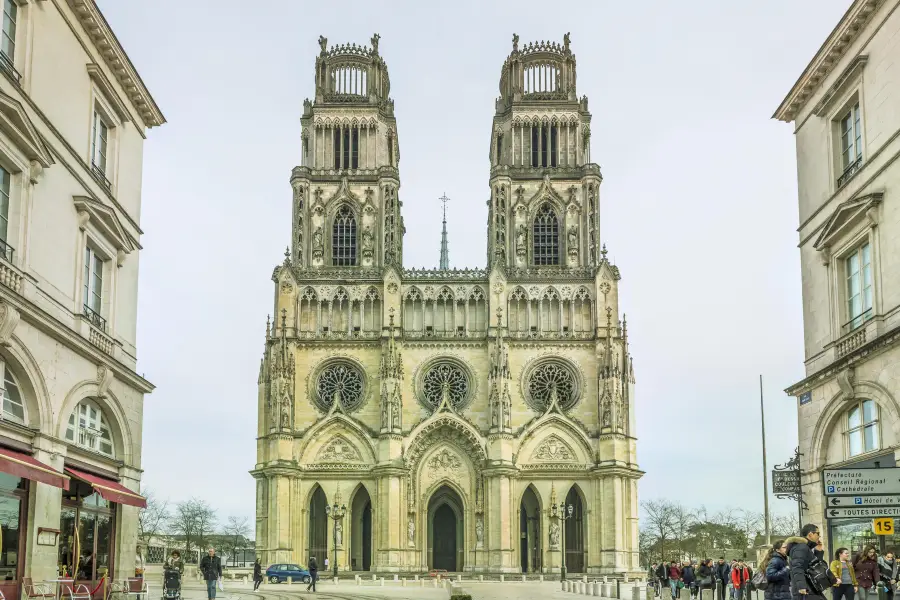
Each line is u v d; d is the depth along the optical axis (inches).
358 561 5570.9
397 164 6368.1
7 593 1844.2
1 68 1825.8
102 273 2439.7
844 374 2185.0
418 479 5502.0
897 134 2023.9
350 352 5610.2
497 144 6087.6
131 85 2556.6
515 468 5408.5
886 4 2091.5
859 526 2143.2
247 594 3476.9
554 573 5319.9
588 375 5600.4
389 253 5748.0
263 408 5551.2
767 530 4163.4
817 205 2470.5
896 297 2025.1
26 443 1940.2
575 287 5693.9
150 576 4665.4
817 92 2480.3
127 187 2608.3
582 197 5856.3
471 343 5629.9
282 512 5295.3
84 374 2215.8
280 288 5580.7
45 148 1980.8
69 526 2183.8
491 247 5856.3
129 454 2529.5
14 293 1815.9
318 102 6043.3
